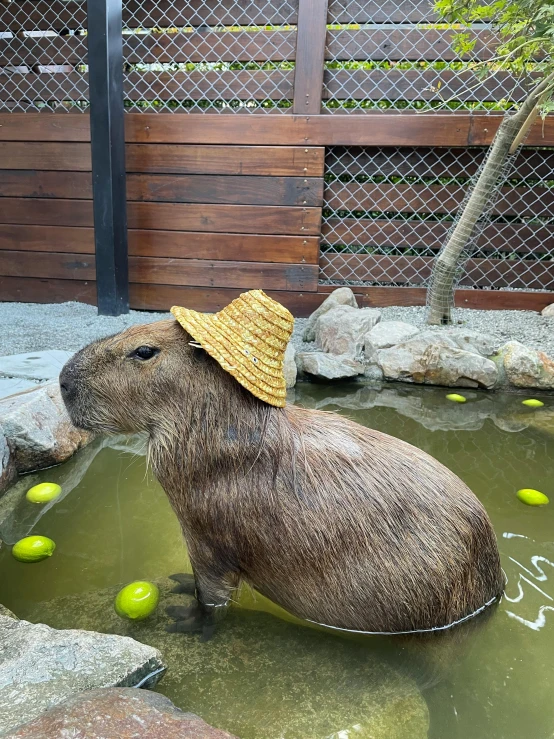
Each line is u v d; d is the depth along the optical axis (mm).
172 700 727
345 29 2309
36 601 912
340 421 866
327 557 772
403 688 755
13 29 2531
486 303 2391
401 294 2439
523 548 1044
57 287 2639
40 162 2494
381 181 2480
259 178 2361
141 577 977
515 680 772
